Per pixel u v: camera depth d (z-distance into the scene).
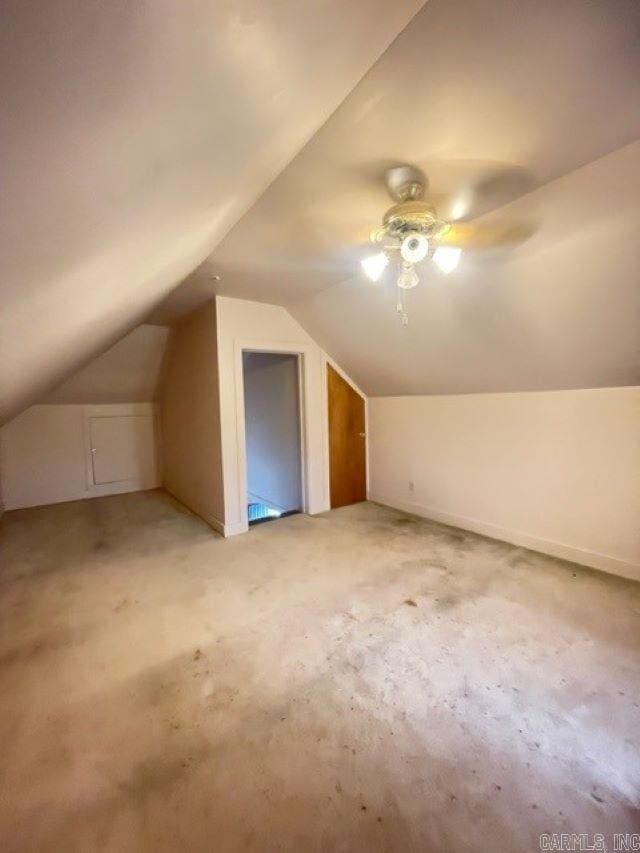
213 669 1.86
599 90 1.21
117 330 3.21
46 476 4.89
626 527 2.68
